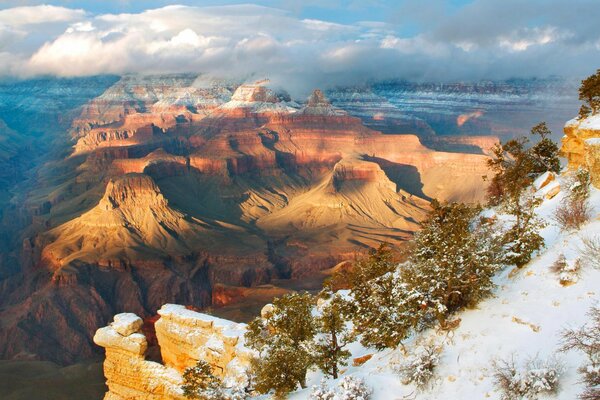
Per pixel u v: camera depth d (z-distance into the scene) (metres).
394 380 26.52
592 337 21.33
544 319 24.61
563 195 35.19
